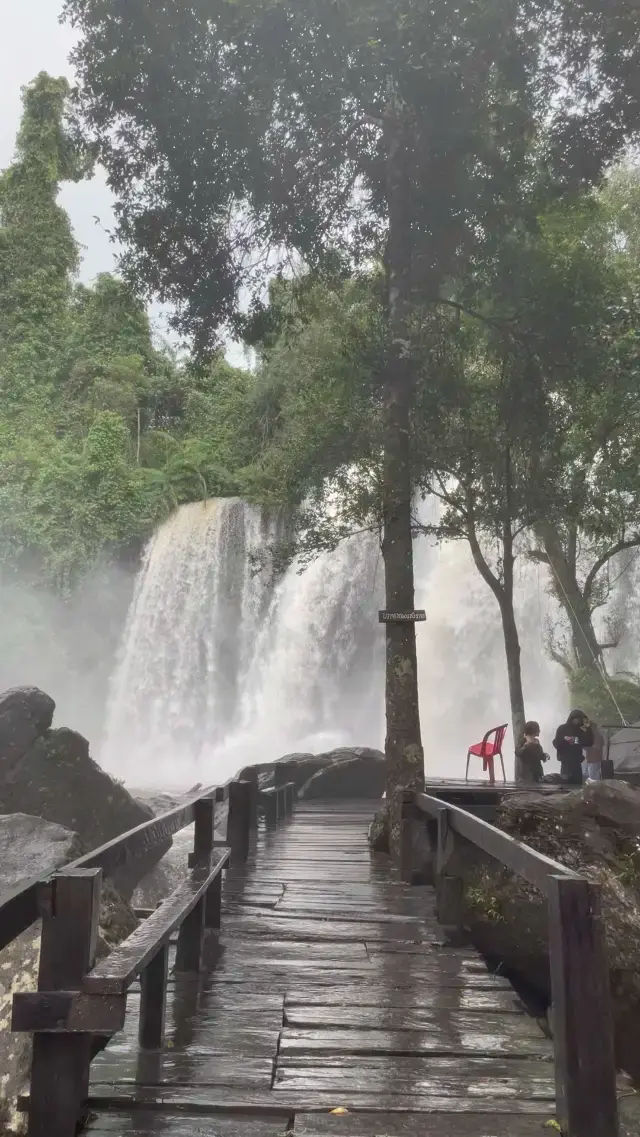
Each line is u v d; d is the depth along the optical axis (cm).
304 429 1562
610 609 2634
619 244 1972
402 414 1035
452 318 1390
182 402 4656
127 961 317
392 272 1060
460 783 1378
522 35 1009
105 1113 354
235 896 760
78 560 3669
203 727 3350
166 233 1148
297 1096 370
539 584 2781
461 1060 416
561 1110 329
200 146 1084
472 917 697
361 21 927
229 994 506
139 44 1052
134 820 977
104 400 4416
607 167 1187
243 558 3412
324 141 1087
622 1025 614
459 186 1075
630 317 1233
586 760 1406
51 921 307
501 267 1165
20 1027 293
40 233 4741
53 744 938
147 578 3678
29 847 662
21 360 4516
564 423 1477
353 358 1168
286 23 963
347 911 709
